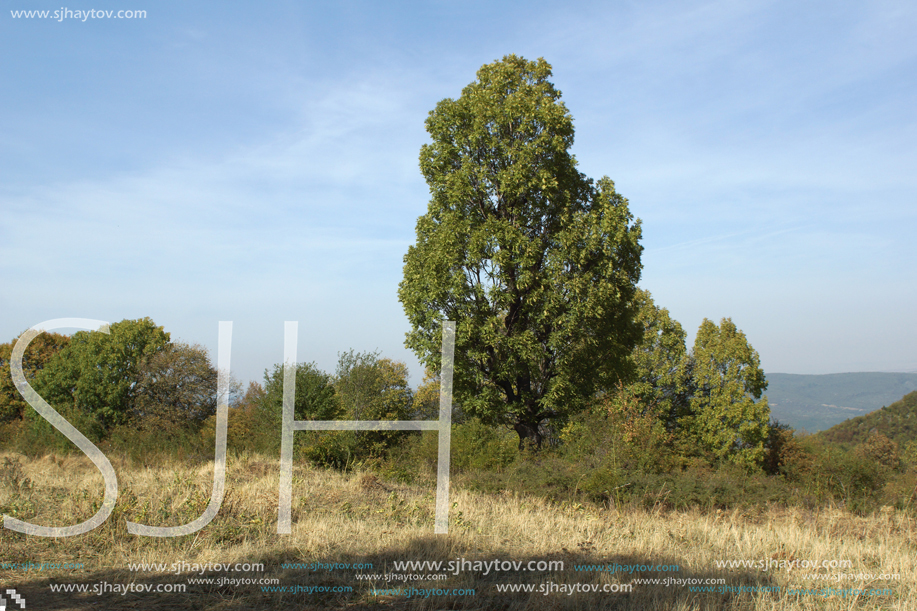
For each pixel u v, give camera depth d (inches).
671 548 298.7
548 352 690.8
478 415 683.4
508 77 706.2
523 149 658.8
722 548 303.4
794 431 1137.4
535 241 648.4
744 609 209.2
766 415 1121.4
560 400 677.9
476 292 653.9
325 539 292.4
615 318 697.0
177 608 198.4
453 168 716.0
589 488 437.1
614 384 755.4
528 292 669.9
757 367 1191.6
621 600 216.2
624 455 486.3
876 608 215.0
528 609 204.2
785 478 544.7
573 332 647.8
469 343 653.3
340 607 206.1
